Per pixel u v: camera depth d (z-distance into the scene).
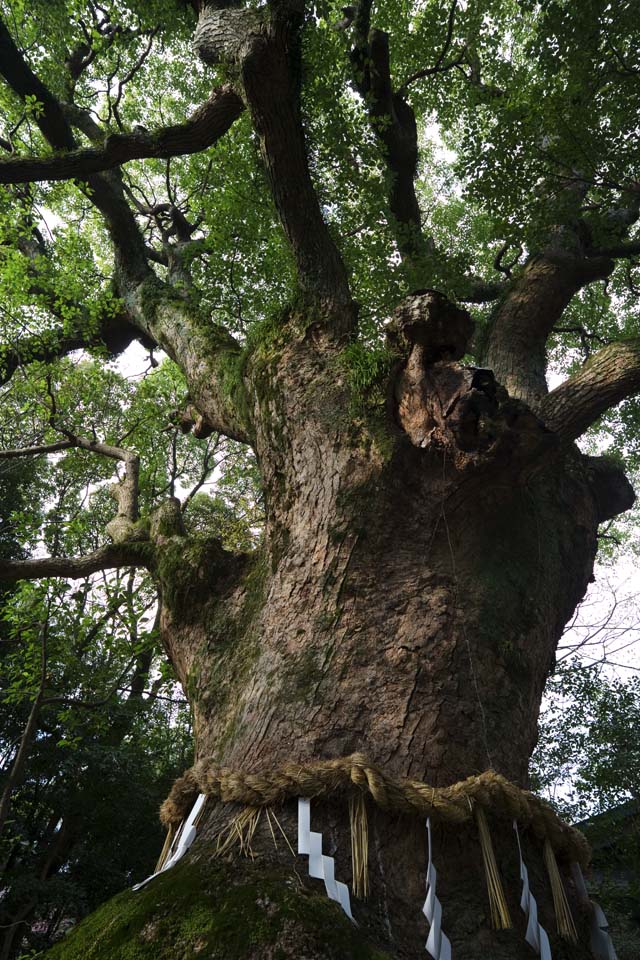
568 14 5.76
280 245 7.31
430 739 2.97
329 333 4.25
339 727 2.99
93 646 7.66
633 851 7.36
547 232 5.98
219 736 3.39
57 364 8.59
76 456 11.95
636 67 5.90
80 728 10.32
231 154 7.04
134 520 5.83
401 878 2.54
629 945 7.21
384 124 6.36
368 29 6.21
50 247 8.77
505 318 5.83
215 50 5.01
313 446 3.85
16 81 6.65
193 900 2.36
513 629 3.52
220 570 4.23
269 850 2.54
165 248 8.48
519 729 3.26
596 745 7.93
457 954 2.37
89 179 7.20
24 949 9.98
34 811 10.87
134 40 8.76
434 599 3.40
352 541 3.55
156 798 10.70
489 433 3.33
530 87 6.43
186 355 5.72
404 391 3.66
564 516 4.53
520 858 2.61
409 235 6.67
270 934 2.17
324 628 3.36
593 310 9.48
